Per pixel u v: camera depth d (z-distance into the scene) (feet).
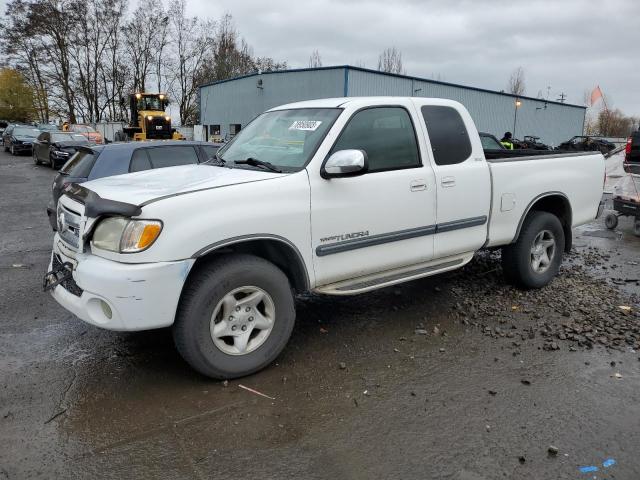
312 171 12.65
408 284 19.21
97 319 11.00
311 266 12.73
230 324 11.80
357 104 13.76
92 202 11.18
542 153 21.68
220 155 15.49
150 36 202.49
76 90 198.08
